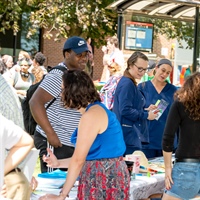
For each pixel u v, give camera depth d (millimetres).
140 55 6246
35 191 4613
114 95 6297
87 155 4043
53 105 5328
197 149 4828
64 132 5316
